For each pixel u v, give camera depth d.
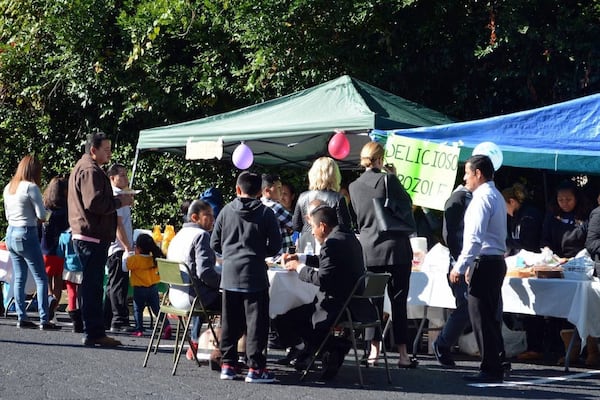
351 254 7.24
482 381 7.42
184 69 14.75
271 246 7.07
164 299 8.70
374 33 13.41
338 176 8.12
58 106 16.36
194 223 7.95
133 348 8.88
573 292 8.03
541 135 9.59
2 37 16.59
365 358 8.21
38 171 9.87
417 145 9.10
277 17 13.20
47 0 15.15
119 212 9.98
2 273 10.81
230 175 14.91
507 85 12.92
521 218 9.84
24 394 6.29
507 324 9.87
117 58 15.07
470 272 7.13
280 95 13.87
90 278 8.73
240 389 6.78
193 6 14.26
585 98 9.70
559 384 7.49
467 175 7.20
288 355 8.16
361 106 10.11
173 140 11.07
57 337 9.39
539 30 12.33
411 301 8.76
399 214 7.93
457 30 12.98
